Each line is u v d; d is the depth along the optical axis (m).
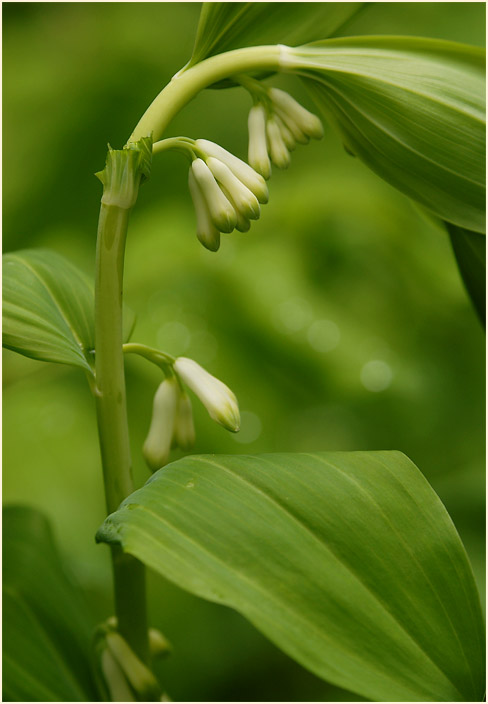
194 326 0.75
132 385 0.73
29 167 0.99
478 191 0.51
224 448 0.71
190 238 0.83
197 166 0.48
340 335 0.77
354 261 0.85
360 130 0.52
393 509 0.47
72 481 0.69
